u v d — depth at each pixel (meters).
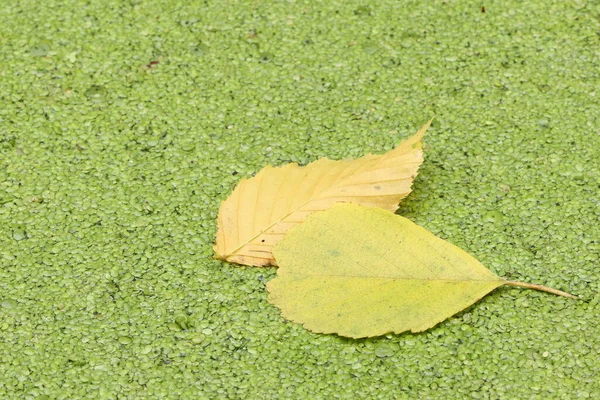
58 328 0.83
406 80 0.90
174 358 0.82
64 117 0.89
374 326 0.81
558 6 0.93
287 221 0.84
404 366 0.81
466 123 0.89
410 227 0.83
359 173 0.84
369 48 0.92
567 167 0.87
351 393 0.81
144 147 0.88
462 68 0.91
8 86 0.90
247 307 0.83
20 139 0.88
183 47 0.92
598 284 0.83
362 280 0.82
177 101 0.90
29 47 0.92
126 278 0.84
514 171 0.87
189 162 0.88
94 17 0.93
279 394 0.81
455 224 0.85
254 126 0.89
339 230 0.83
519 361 0.81
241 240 0.84
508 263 0.84
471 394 0.81
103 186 0.87
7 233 0.85
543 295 0.83
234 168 0.87
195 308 0.83
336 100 0.90
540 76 0.90
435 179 0.87
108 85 0.90
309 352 0.82
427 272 0.82
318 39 0.92
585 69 0.90
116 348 0.82
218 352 0.82
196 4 0.94
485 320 0.83
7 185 0.87
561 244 0.85
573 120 0.89
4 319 0.83
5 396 0.81
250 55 0.91
